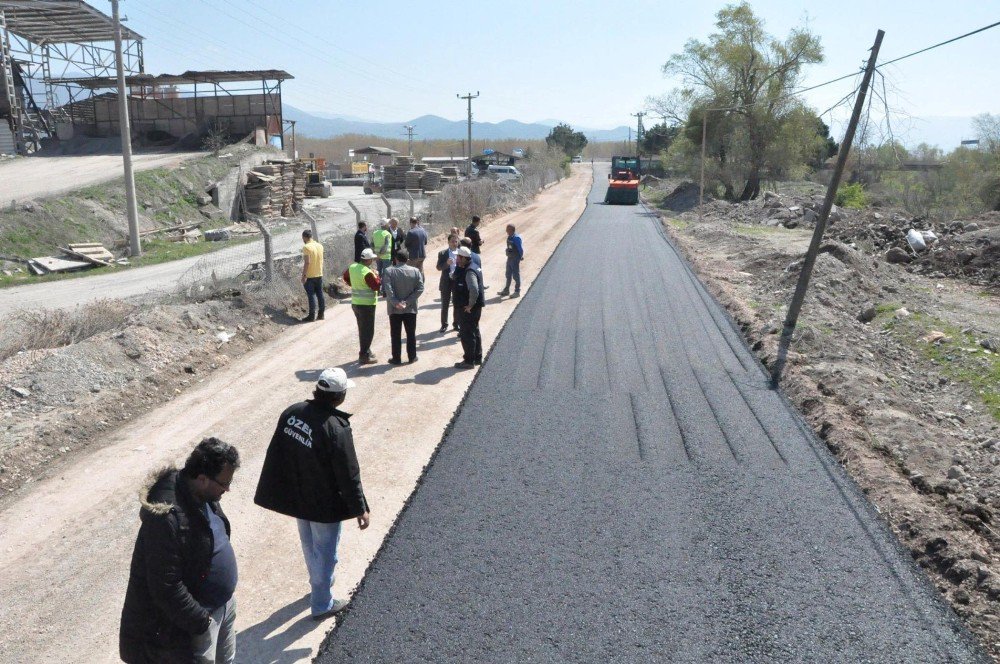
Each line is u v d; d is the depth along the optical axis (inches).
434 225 1004.6
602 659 166.1
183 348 404.8
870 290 629.3
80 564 211.5
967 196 1385.3
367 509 179.5
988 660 167.6
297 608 190.9
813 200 1246.9
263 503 179.2
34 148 1690.5
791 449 287.3
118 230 992.2
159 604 118.7
